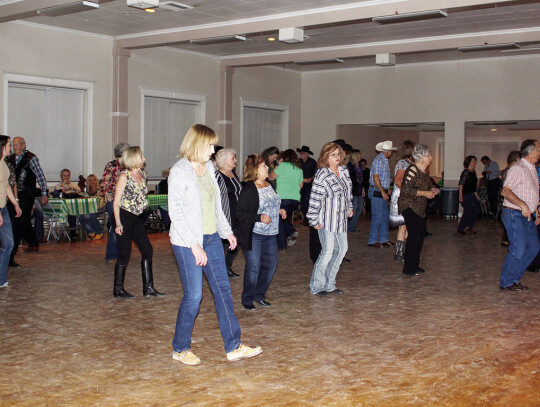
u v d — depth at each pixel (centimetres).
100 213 1111
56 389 376
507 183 658
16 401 355
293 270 800
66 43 1231
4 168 656
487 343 479
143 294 643
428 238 1170
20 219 804
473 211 1236
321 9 1030
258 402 356
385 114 1753
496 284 718
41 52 1190
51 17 1127
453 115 1652
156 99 1440
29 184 892
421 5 937
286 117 1825
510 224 671
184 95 1488
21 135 1186
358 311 580
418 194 755
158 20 1144
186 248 407
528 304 615
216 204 430
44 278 732
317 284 647
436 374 406
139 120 1386
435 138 2359
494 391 376
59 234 1145
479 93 1614
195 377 399
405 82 1717
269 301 620
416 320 549
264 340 483
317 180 623
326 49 1426
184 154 407
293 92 1845
